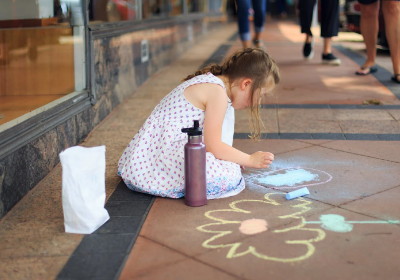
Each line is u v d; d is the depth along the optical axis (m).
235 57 2.77
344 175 3.02
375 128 4.00
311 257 2.06
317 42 10.31
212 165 2.71
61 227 2.40
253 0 7.95
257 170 3.15
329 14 6.86
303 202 2.64
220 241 2.22
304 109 4.66
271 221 2.42
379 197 2.69
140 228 2.37
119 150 3.58
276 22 19.14
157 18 7.07
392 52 5.61
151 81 6.28
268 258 2.06
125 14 5.39
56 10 3.94
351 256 2.07
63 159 2.26
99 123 4.28
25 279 1.95
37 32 3.92
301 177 3.00
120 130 4.08
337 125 4.11
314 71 6.62
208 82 2.71
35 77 3.92
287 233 2.29
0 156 2.48
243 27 7.61
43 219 2.49
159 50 7.11
